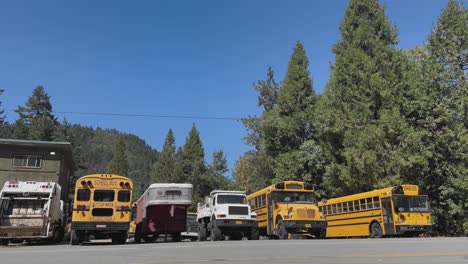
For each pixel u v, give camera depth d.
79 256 13.91
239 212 25.20
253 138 50.81
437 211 32.34
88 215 22.34
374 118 32.16
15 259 13.13
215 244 18.81
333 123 33.06
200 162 69.75
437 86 33.06
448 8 33.66
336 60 34.34
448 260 11.67
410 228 24.92
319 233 26.28
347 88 32.94
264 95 51.78
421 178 31.59
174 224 27.03
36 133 75.50
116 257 13.38
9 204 24.88
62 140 81.25
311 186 27.91
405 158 29.83
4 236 23.72
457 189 31.56
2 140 40.16
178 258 12.80
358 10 35.19
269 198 27.86
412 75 33.44
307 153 38.66
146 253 14.66
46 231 24.67
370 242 18.97
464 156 31.64
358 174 30.91
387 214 25.61
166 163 74.06
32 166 41.16
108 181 22.98
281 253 13.95
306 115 40.12
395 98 31.75
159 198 26.17
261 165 49.25
